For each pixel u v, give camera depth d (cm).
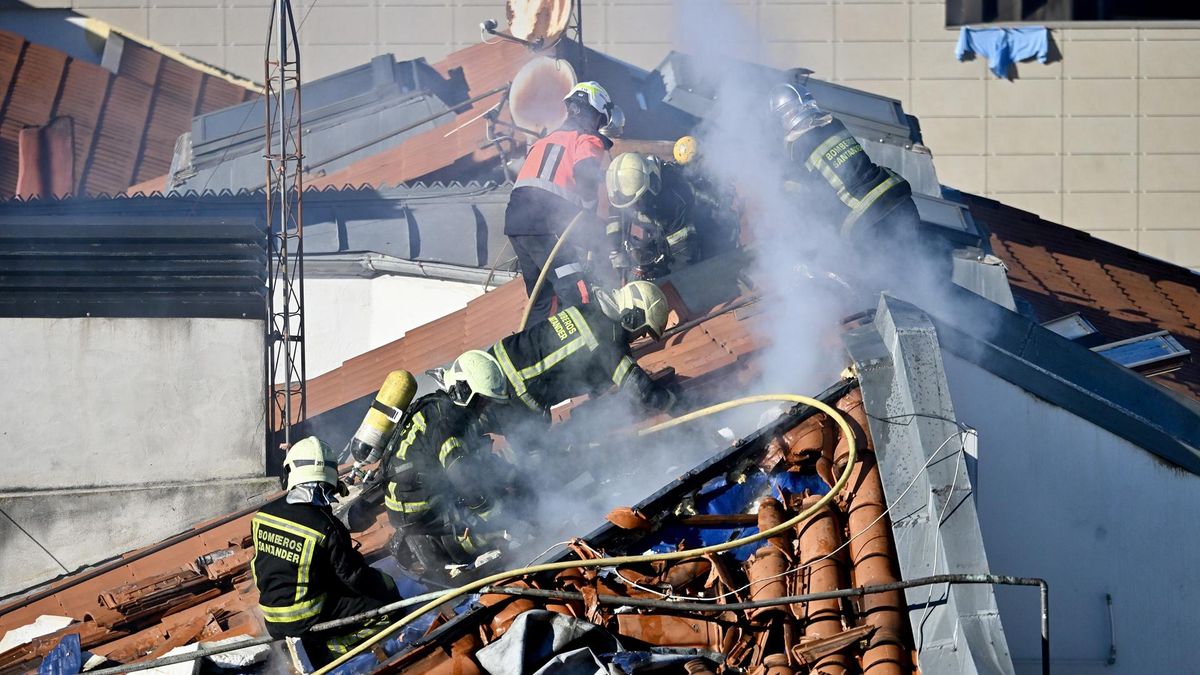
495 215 6512
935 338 2517
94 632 2859
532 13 6956
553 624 2144
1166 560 2800
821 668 2117
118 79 10806
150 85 10862
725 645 2209
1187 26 11531
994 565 2778
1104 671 2775
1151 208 11675
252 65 11338
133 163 10144
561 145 3534
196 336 3659
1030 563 2788
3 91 10375
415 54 11306
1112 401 3219
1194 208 11656
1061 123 11612
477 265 6388
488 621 2230
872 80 11538
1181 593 2795
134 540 3588
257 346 3688
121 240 3719
